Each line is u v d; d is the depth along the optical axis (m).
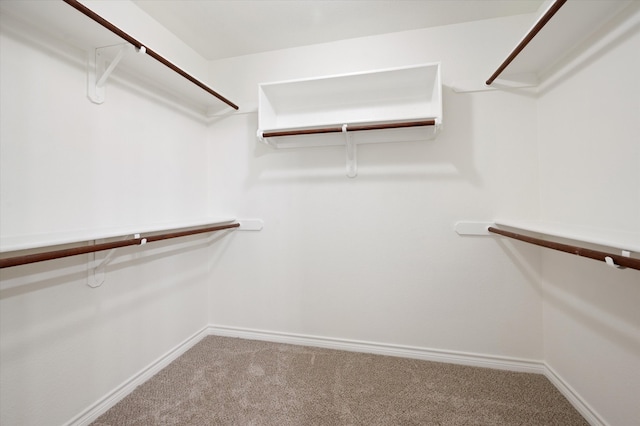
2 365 0.96
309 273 1.91
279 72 1.95
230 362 1.69
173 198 1.74
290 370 1.60
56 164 1.11
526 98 1.58
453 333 1.69
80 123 1.20
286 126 1.72
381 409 1.29
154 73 1.48
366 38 1.80
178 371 1.60
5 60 0.96
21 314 1.00
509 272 1.62
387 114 1.73
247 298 2.02
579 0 0.96
